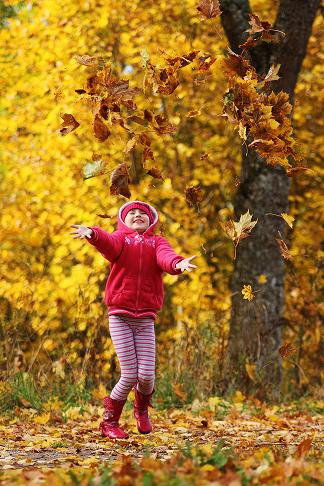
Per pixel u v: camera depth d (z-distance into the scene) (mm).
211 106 17672
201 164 18328
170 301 17797
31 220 16703
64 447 7883
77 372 13195
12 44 16641
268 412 12328
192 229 17797
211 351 14273
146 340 8375
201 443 8102
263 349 14398
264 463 5391
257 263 14609
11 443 8148
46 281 14742
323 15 16281
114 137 15992
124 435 8383
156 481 4621
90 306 14055
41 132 16172
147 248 8367
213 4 7359
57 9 16312
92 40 16734
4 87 17203
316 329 16641
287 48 14117
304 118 18625
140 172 18156
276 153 7227
